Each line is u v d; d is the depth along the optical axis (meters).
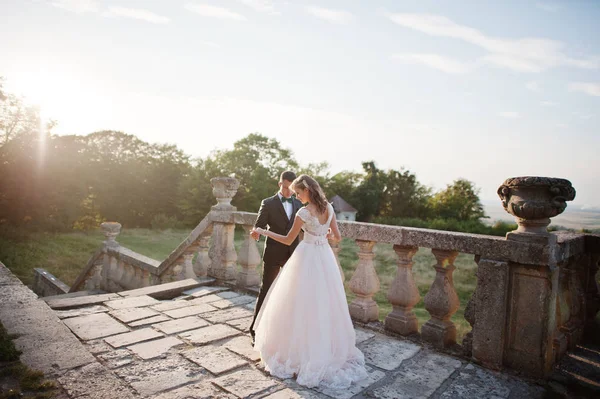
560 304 3.64
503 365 3.31
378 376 3.14
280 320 3.19
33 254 18.05
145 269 7.73
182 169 42.41
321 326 3.06
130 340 3.69
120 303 4.93
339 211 50.00
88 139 38.25
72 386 2.74
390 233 4.02
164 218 37.91
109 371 3.02
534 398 2.85
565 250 3.41
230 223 6.08
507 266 3.25
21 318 3.87
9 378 2.77
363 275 4.37
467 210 54.66
